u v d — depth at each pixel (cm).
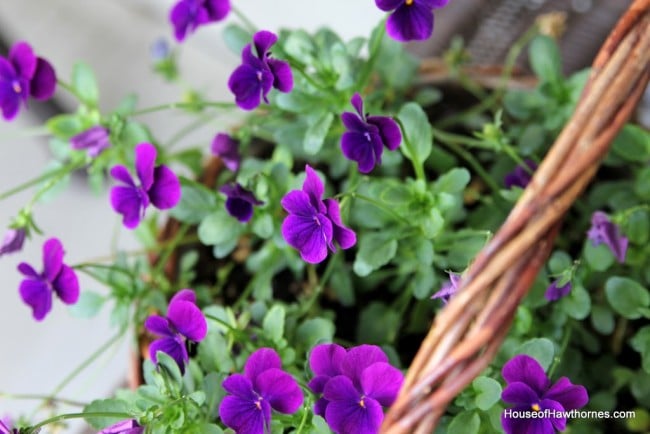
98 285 90
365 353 49
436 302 57
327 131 55
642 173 55
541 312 56
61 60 105
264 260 58
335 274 58
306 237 51
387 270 59
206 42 102
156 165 54
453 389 46
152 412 50
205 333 51
